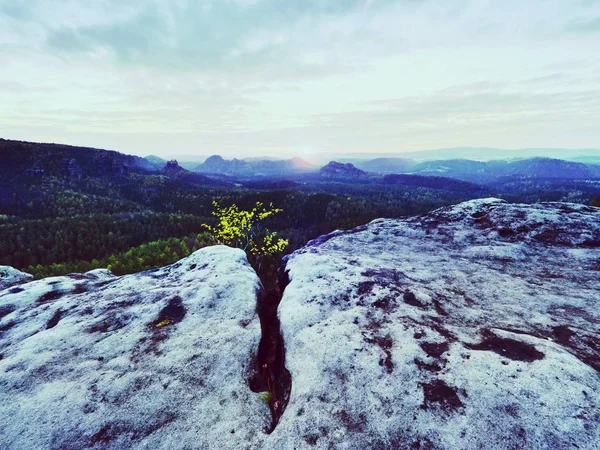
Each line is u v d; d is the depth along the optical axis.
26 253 119.88
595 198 58.59
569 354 7.16
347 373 7.55
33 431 6.99
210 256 16.59
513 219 17.25
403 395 6.71
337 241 18.20
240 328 10.45
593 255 13.35
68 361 9.27
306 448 6.01
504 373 6.74
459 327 8.84
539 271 12.61
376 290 11.09
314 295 11.27
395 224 20.23
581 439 5.21
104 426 7.03
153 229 163.00
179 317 11.23
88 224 150.62
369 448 5.78
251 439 6.62
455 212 20.25
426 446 5.63
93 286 16.08
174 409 7.43
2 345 10.80
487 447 5.41
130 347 9.71
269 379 9.02
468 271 12.88
